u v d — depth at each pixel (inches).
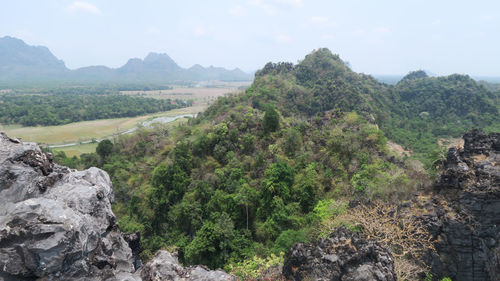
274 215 2129.7
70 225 499.2
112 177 3312.0
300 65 7057.1
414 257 1295.5
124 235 793.6
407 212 1455.5
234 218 2353.6
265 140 3120.1
